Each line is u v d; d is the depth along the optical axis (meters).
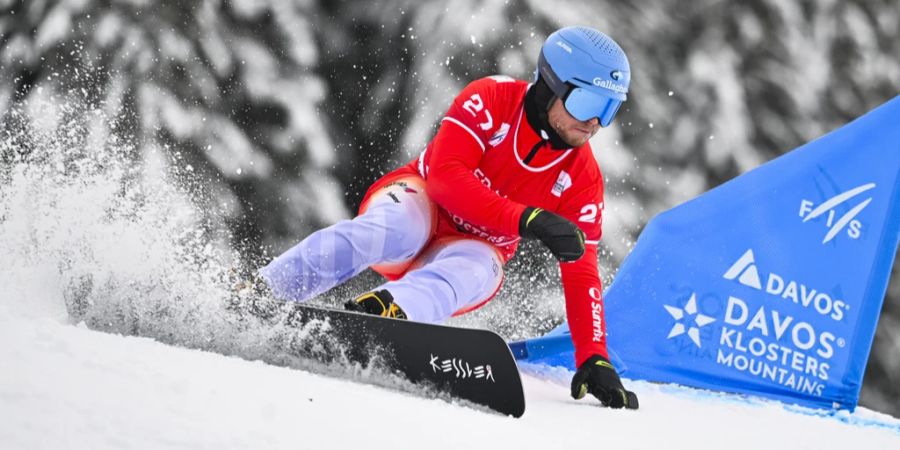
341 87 26.84
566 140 10.69
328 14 27.28
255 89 26.06
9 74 24.78
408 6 26.52
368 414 6.78
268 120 26.14
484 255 11.20
